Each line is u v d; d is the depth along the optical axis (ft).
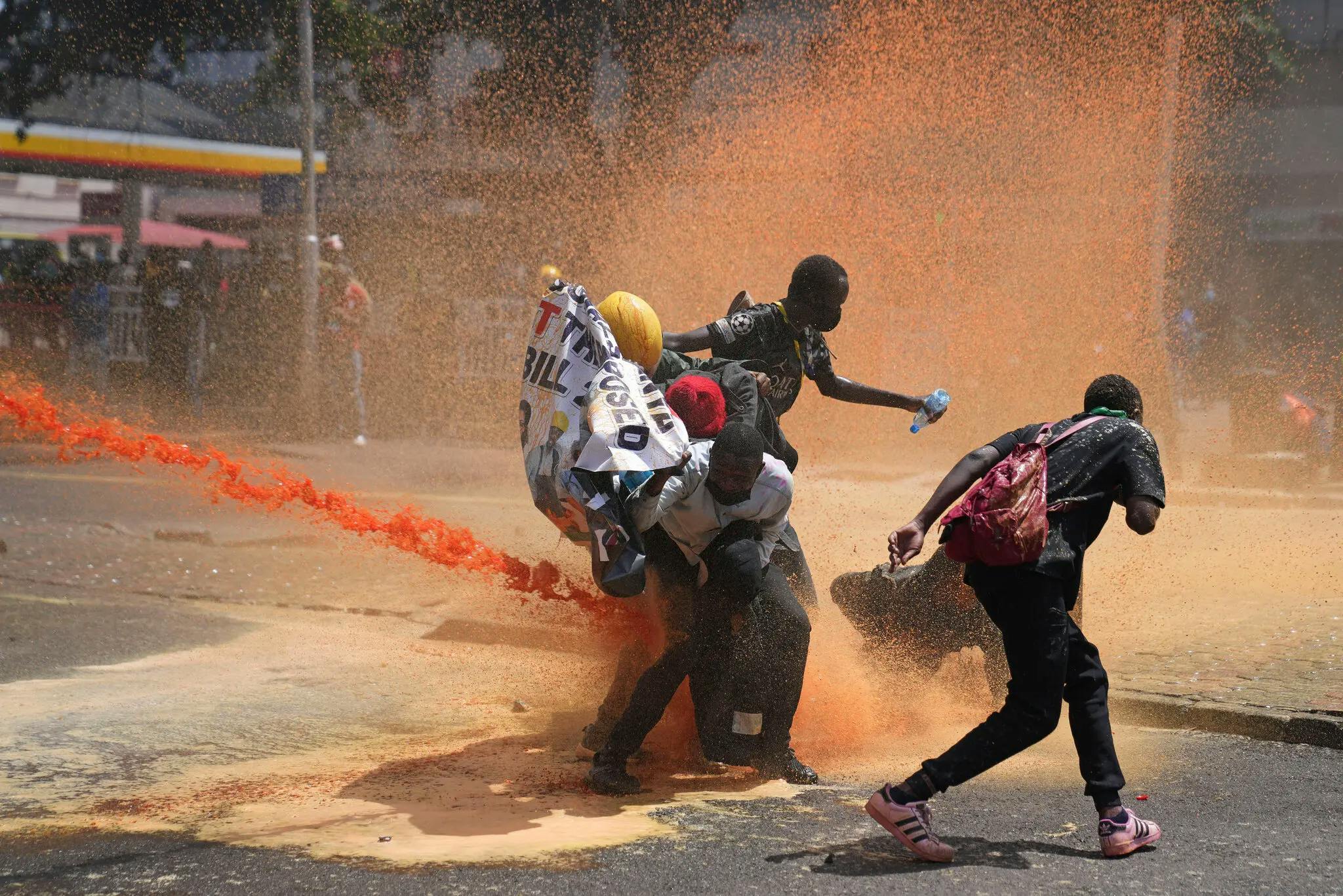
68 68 165.99
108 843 29.78
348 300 141.28
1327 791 33.73
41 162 174.50
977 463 30.40
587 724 41.37
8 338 153.28
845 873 27.73
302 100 149.69
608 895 26.50
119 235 212.02
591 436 32.81
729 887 26.91
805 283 41.78
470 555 57.52
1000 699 40.75
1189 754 37.60
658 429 33.14
